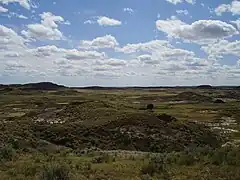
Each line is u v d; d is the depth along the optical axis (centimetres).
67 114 6894
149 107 10644
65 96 18150
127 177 1659
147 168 1788
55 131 4866
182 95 19175
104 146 4572
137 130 5088
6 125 4516
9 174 1673
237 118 8831
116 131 5022
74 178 1538
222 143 5281
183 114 9344
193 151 2328
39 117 7012
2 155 2266
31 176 1605
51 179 1459
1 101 14450
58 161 2122
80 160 2334
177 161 2017
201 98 17988
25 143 3462
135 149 4550
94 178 1612
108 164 2086
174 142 4875
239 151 2111
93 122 5506
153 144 4706
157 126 5331
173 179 1592
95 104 7356
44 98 16088
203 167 1834
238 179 1558
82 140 4669
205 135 5519
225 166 1814
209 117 8875
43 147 3425
